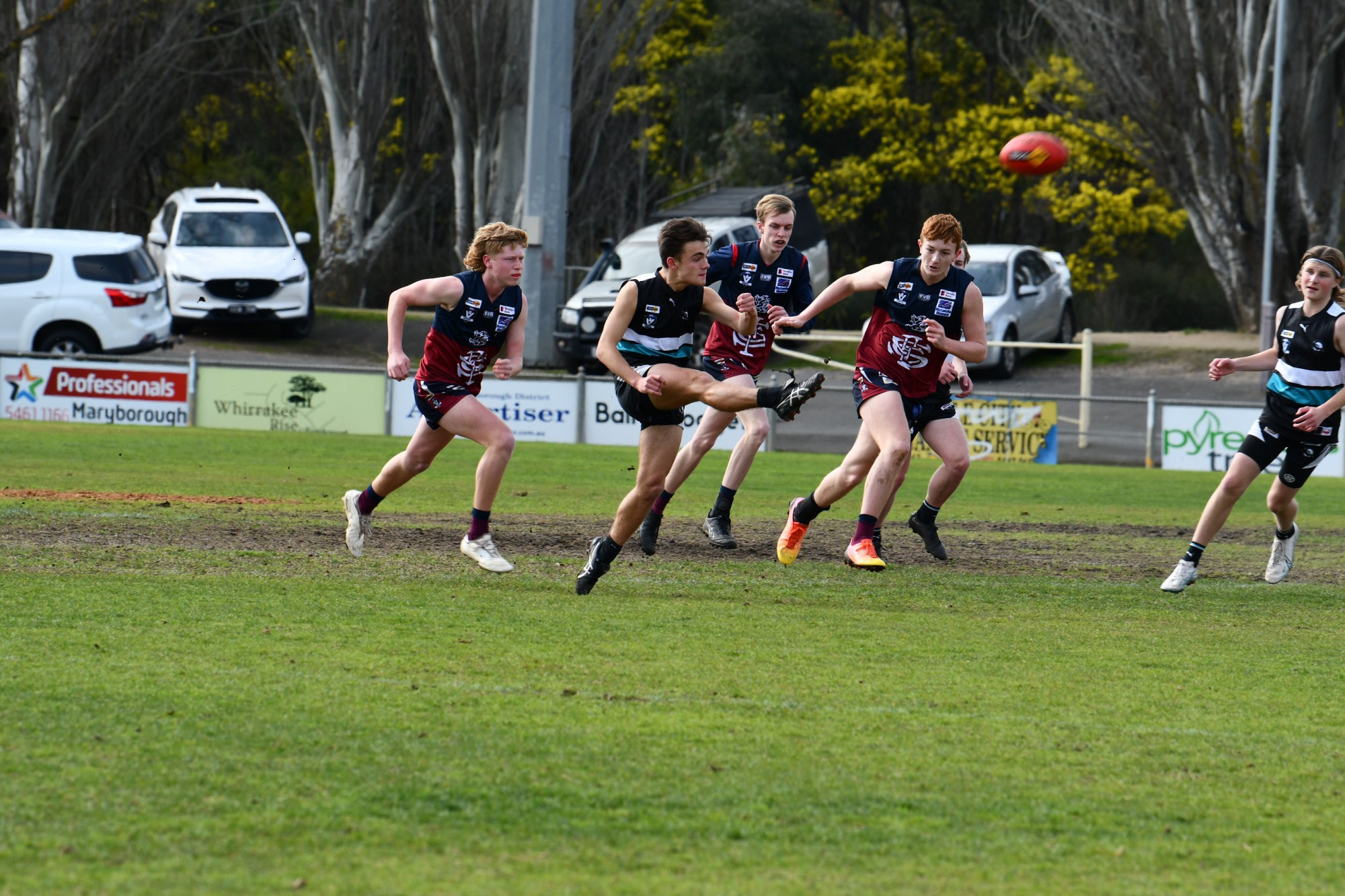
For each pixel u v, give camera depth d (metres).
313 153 146.12
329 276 140.75
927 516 34.44
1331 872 14.14
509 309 28.14
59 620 23.44
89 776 15.70
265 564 30.11
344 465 53.84
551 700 19.53
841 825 15.10
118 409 69.75
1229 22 109.25
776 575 31.39
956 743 18.20
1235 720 19.80
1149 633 26.08
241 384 69.56
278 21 146.38
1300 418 28.97
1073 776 17.02
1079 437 72.38
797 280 34.56
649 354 25.83
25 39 109.25
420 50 139.88
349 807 15.08
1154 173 119.19
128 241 84.38
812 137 166.50
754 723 18.80
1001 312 98.62
